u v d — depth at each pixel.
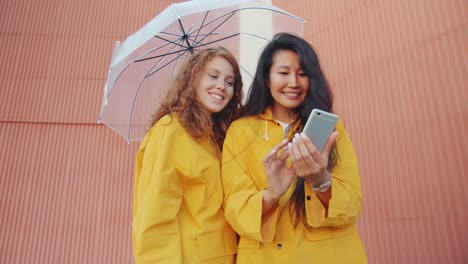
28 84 4.88
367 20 4.14
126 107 2.49
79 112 4.74
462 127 3.17
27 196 4.35
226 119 1.91
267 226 1.45
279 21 2.81
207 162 1.59
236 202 1.47
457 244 3.00
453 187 3.12
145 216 1.39
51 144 4.59
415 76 3.59
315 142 1.33
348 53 4.21
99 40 5.11
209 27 2.66
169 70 2.57
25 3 5.30
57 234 4.20
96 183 4.43
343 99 4.11
